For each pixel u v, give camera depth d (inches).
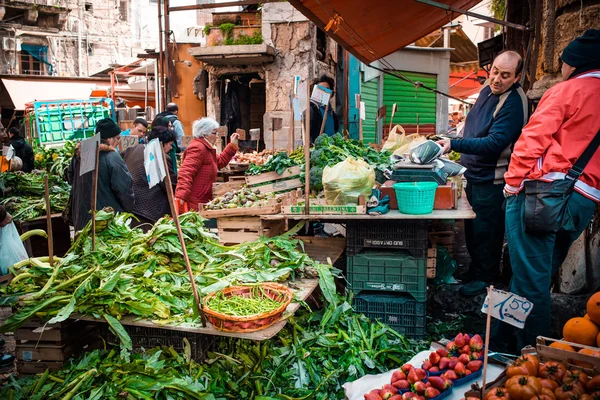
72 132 644.7
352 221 163.9
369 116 583.8
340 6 235.1
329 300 147.3
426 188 154.2
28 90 863.7
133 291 125.7
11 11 1021.2
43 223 273.4
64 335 137.0
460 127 294.8
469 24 940.6
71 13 1173.1
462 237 282.5
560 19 189.9
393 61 592.7
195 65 531.5
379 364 140.3
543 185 131.7
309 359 134.0
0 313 214.1
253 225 182.5
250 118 552.4
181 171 231.9
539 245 136.5
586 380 100.0
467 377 111.2
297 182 198.8
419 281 160.1
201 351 128.3
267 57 445.4
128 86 852.0
